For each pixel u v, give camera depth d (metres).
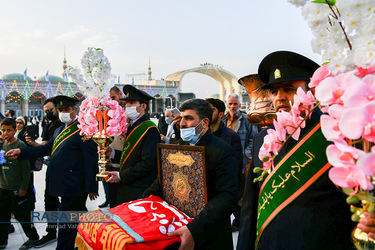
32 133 5.61
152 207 2.00
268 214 1.45
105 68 3.21
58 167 3.47
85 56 3.17
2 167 3.63
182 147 2.00
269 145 1.21
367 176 0.80
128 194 3.06
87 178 3.46
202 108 2.09
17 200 3.66
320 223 1.26
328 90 0.88
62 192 3.42
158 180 2.27
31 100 50.09
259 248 1.48
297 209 1.34
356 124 0.77
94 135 3.13
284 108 1.54
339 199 1.27
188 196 1.99
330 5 0.94
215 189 1.98
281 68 1.52
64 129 3.70
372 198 0.83
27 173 3.71
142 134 3.11
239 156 3.65
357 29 0.91
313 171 1.34
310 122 1.44
